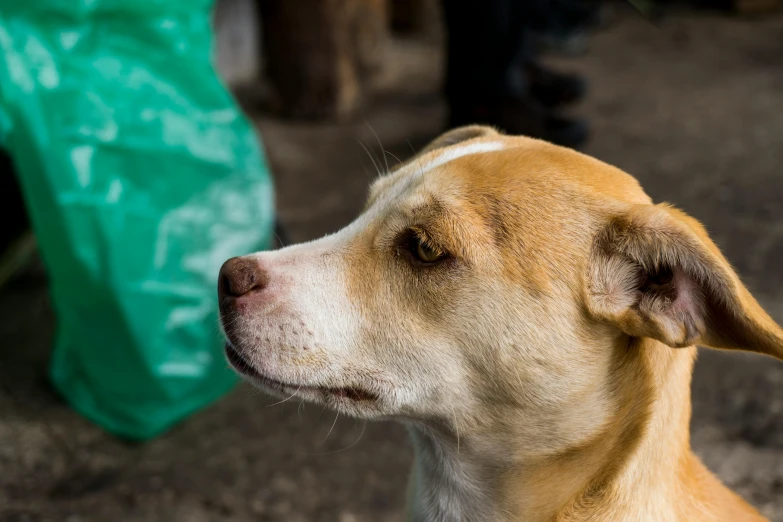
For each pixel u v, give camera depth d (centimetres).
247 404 91
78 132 81
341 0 162
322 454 85
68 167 80
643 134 161
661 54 221
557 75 149
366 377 59
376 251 59
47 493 79
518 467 60
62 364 89
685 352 59
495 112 129
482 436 59
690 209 128
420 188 59
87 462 83
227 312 60
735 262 112
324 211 128
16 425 86
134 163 83
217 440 86
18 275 109
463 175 59
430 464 62
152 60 86
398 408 59
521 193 57
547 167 58
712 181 139
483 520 61
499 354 57
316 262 60
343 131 163
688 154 151
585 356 57
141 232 83
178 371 85
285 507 79
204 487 81
